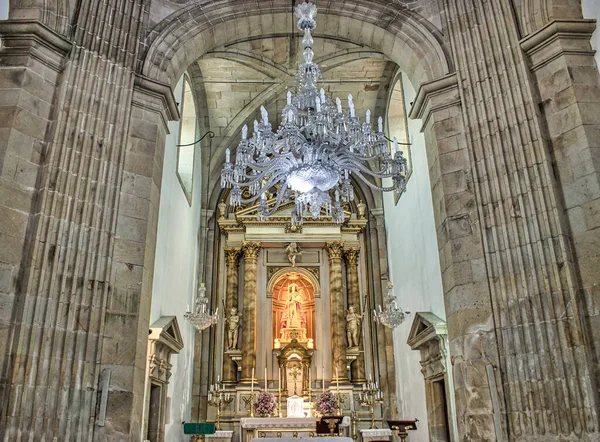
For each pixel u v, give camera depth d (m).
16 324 6.32
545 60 7.88
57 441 6.23
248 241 17.19
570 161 7.29
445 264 8.12
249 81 15.11
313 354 16.55
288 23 10.01
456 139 8.42
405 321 14.47
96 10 8.34
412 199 13.58
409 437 13.91
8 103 7.13
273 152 8.10
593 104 7.41
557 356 6.58
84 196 7.31
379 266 17.19
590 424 6.14
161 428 10.84
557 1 8.15
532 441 6.54
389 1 9.59
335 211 8.86
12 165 6.88
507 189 7.58
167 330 10.72
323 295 17.20
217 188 17.75
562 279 6.82
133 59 8.50
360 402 15.47
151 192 8.06
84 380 6.65
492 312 7.34
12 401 5.98
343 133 7.70
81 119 7.59
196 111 15.98
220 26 9.63
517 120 7.81
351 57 13.96
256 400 15.17
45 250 6.73
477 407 7.02
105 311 7.12
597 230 6.79
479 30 8.66
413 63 9.57
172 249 12.48
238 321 16.59
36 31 7.49
